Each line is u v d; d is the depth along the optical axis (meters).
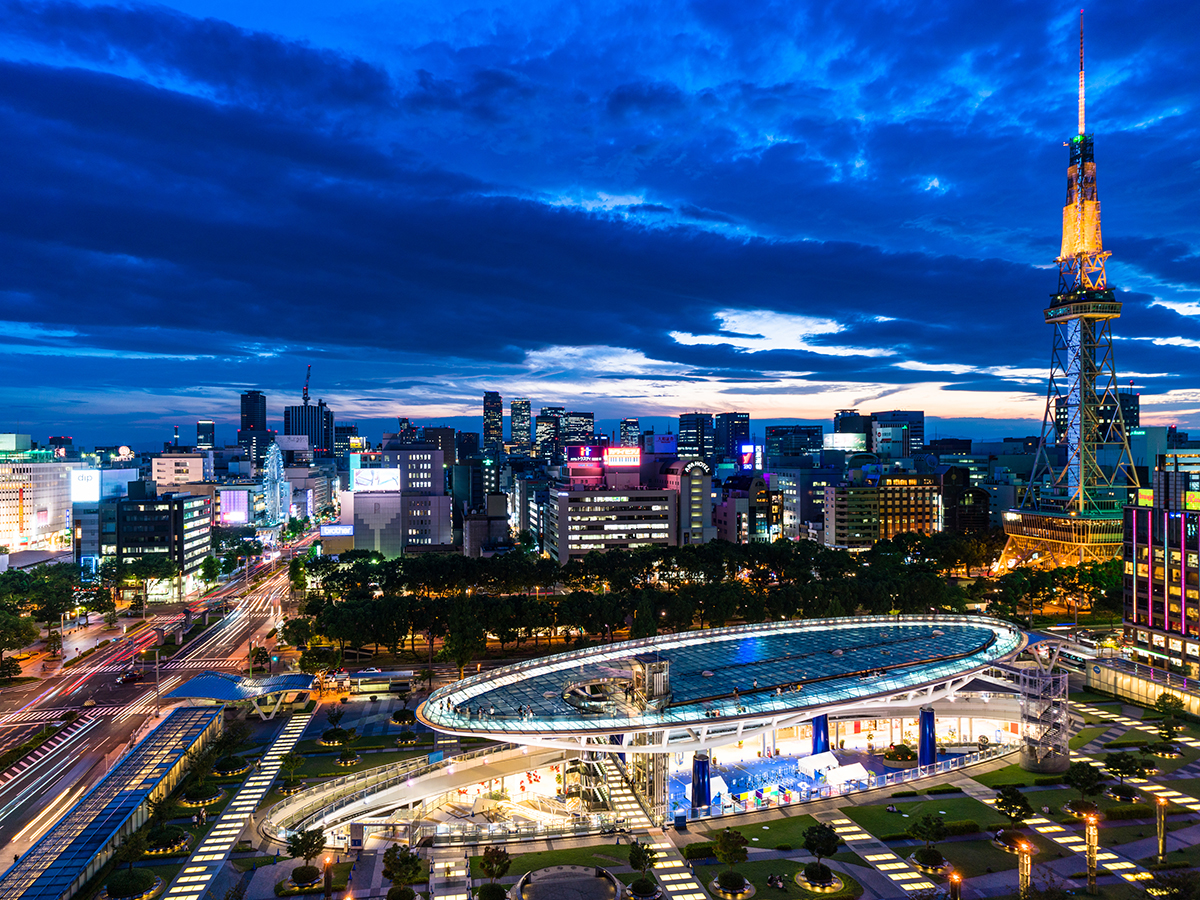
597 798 125.25
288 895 93.38
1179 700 154.25
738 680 124.81
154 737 139.25
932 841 103.94
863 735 154.25
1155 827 109.00
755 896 91.31
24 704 179.25
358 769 136.75
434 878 96.50
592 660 138.25
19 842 112.44
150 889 93.56
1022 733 134.62
